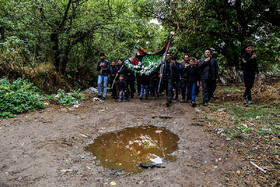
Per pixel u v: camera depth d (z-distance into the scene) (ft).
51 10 27.96
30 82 25.50
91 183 7.92
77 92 28.14
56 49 30.04
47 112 19.03
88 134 13.83
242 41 32.53
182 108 20.95
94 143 12.28
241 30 34.81
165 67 22.33
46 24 28.71
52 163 9.43
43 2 26.50
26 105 19.11
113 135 13.73
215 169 8.84
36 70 26.81
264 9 26.50
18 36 26.13
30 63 26.50
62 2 29.50
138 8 39.73
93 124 16.08
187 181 7.97
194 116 17.79
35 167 9.02
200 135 13.12
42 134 13.33
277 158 9.55
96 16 30.86
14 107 18.11
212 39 34.30
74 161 9.77
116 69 29.22
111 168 9.13
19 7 25.20
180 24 33.45
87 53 34.50
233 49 34.68
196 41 35.55
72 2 27.81
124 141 12.59
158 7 36.91
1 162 9.42
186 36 32.30
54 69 29.35
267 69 34.22
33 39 27.78
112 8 32.86
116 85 27.61
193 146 11.46
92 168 9.12
